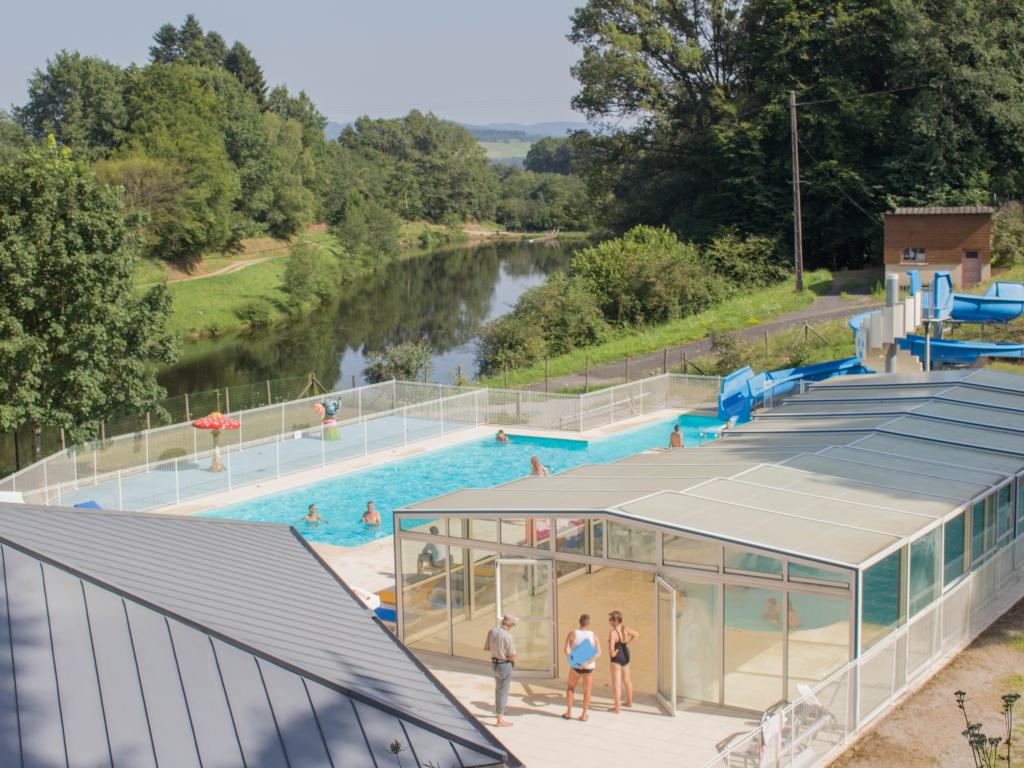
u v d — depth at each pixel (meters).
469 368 63.22
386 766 9.40
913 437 24.50
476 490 22.48
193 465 35.12
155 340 37.19
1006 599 19.62
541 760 15.54
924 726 15.16
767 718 13.55
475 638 20.25
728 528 17.38
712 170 81.88
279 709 9.93
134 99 111.00
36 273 33.84
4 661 10.02
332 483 35.69
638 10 83.81
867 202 73.44
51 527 13.49
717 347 50.81
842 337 51.72
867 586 15.98
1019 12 68.19
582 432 41.50
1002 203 68.94
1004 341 44.66
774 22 75.88
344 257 125.75
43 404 33.84
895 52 68.69
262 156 120.56
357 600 13.84
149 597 11.27
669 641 17.41
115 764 9.10
